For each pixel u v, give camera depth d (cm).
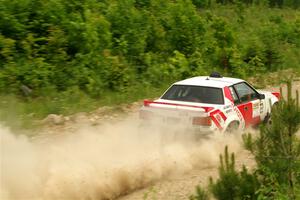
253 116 1764
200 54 3394
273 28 5291
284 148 976
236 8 6606
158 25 3425
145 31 3228
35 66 2344
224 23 4228
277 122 988
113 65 2609
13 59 2364
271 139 995
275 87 3369
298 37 5344
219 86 1625
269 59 4066
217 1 6975
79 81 2473
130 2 3281
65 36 2641
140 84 2752
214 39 3966
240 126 1659
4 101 2047
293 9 8325
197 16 3822
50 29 2592
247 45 4116
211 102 1583
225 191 875
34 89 2266
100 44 2803
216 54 3650
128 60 2978
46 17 2661
